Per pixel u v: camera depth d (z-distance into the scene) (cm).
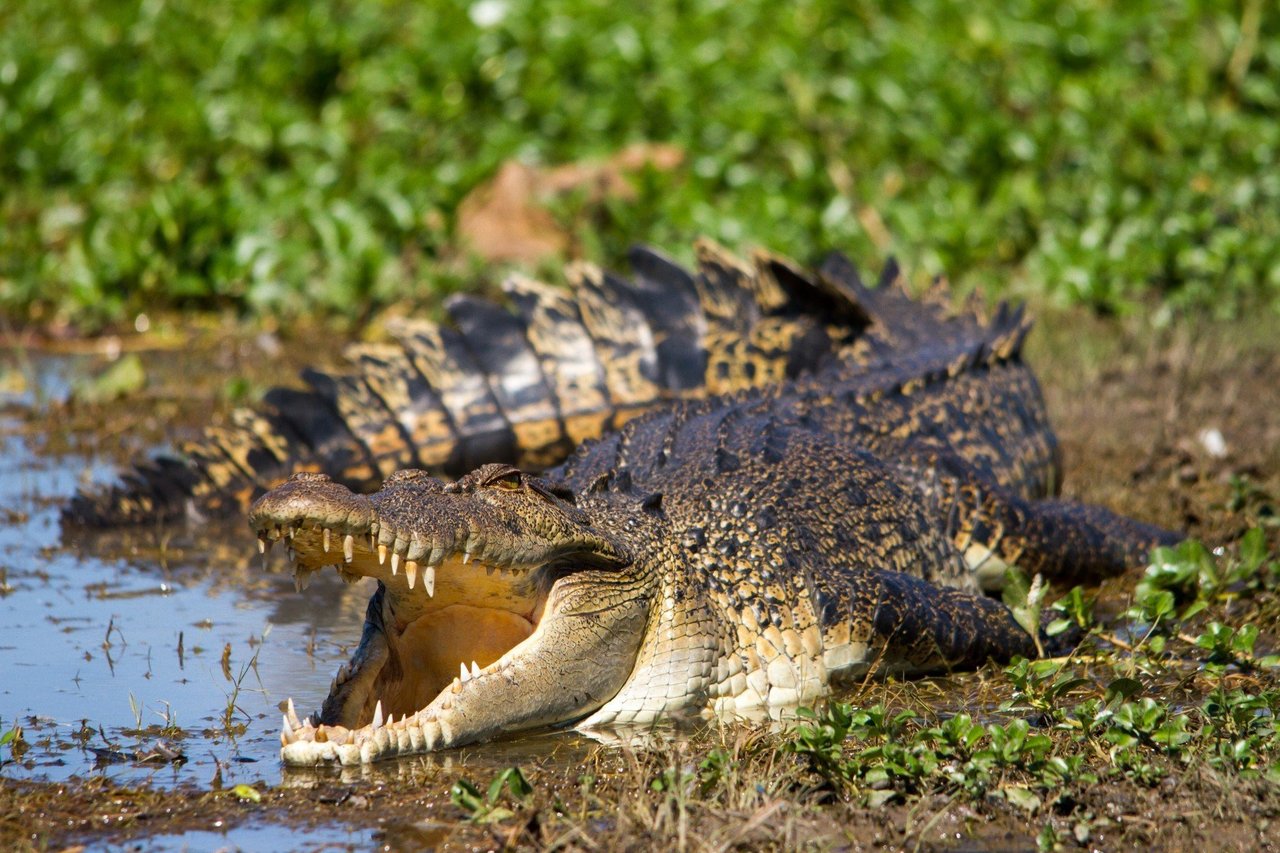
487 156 2984
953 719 996
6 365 2392
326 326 2619
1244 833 876
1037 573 1507
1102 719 1009
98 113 3103
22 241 2773
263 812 917
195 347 2512
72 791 948
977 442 1667
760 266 1866
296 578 1002
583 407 1803
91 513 1648
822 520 1309
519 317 1862
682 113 3105
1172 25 3531
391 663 1068
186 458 1744
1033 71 3250
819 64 3288
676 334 1848
